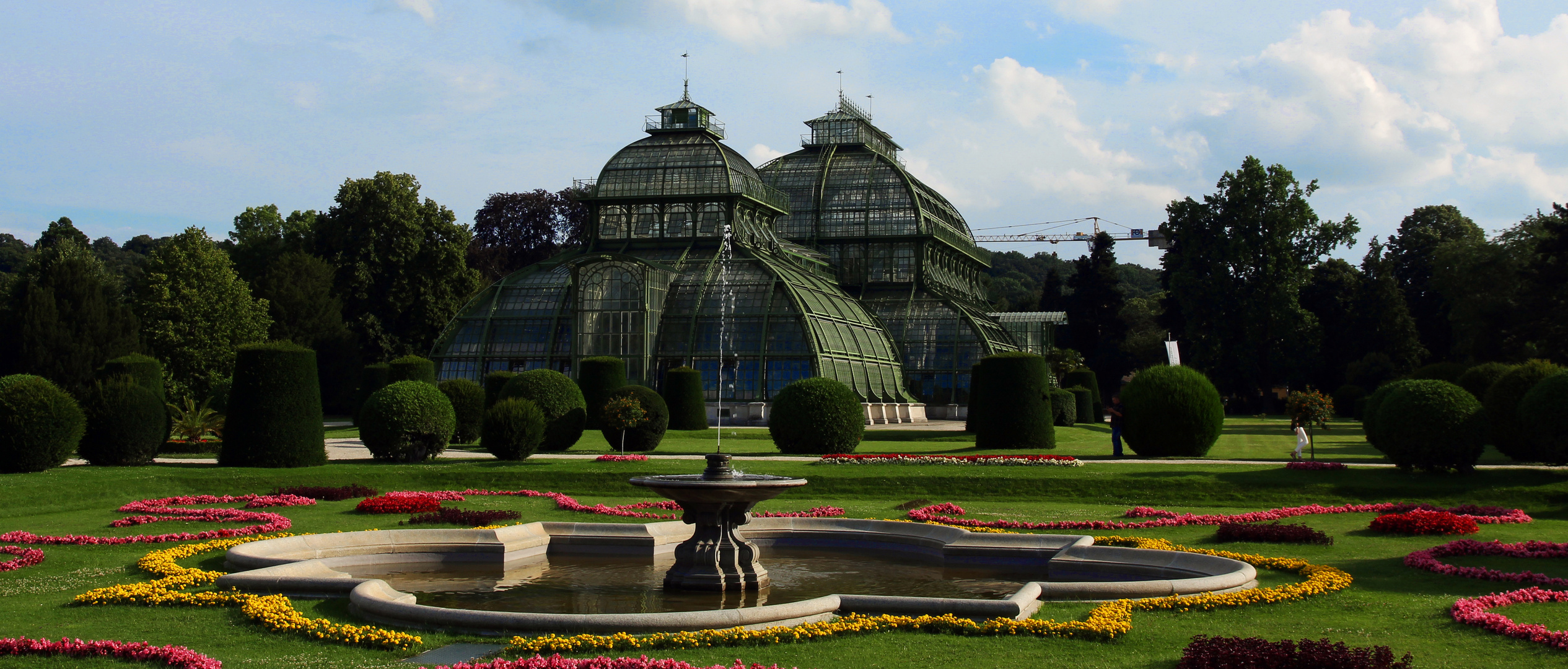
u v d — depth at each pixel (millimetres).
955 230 123812
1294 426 50906
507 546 26031
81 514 33656
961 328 105625
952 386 104062
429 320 109938
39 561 24953
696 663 15719
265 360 43844
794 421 49938
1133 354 162000
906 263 111188
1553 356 72375
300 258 102000
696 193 95188
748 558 23047
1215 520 32125
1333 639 16969
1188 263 118188
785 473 41562
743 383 85688
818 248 112562
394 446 46156
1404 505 34344
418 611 17891
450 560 25969
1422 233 135500
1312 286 129625
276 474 41281
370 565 25328
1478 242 98500
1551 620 18359
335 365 101750
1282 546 27109
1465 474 38562
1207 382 49000
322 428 45469
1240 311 114812
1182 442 48250
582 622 17188
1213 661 14375
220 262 86875
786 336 86375
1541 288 73500
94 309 84812
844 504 36906
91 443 43375
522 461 46688
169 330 83500
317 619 18516
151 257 92938
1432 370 61250
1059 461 43406
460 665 15203
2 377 40719
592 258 85312
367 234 107938
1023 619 17734
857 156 115875
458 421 59062
